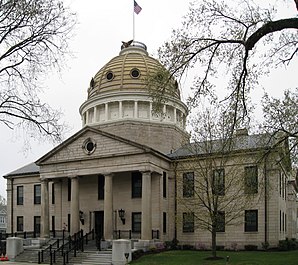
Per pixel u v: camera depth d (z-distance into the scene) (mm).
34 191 54750
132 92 55969
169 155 47188
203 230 42531
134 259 34969
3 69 12344
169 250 41750
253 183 33094
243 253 36562
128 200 45344
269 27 12547
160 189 43312
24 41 12102
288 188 49844
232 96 14938
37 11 11820
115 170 42750
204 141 35219
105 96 57156
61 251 37500
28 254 39719
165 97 15492
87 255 36688
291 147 26188
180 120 56406
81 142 45281
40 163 47344
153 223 43000
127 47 65062
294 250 39062
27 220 54562
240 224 38406
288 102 28047
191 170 40188
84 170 44500
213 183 33875
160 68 14969
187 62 14648
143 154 41625
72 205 44656
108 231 41781
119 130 54656
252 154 32281
